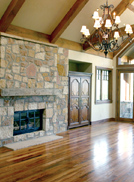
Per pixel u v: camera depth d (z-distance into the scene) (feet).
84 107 23.31
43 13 16.56
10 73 14.74
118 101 27.63
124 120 27.14
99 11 19.54
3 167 10.84
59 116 19.83
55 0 15.85
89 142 16.17
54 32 18.75
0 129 14.35
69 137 17.78
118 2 19.74
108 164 11.48
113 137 17.94
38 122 17.84
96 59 25.08
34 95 16.58
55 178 9.57
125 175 10.04
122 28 22.79
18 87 15.25
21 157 12.41
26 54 15.78
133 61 26.89
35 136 16.83
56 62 18.35
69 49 21.24
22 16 15.90
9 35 14.51
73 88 21.71
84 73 22.89
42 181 9.24
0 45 14.12
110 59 27.53
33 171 10.36
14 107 15.19
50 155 12.87
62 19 17.98
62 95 20.07
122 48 26.53
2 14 14.97
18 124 16.26
